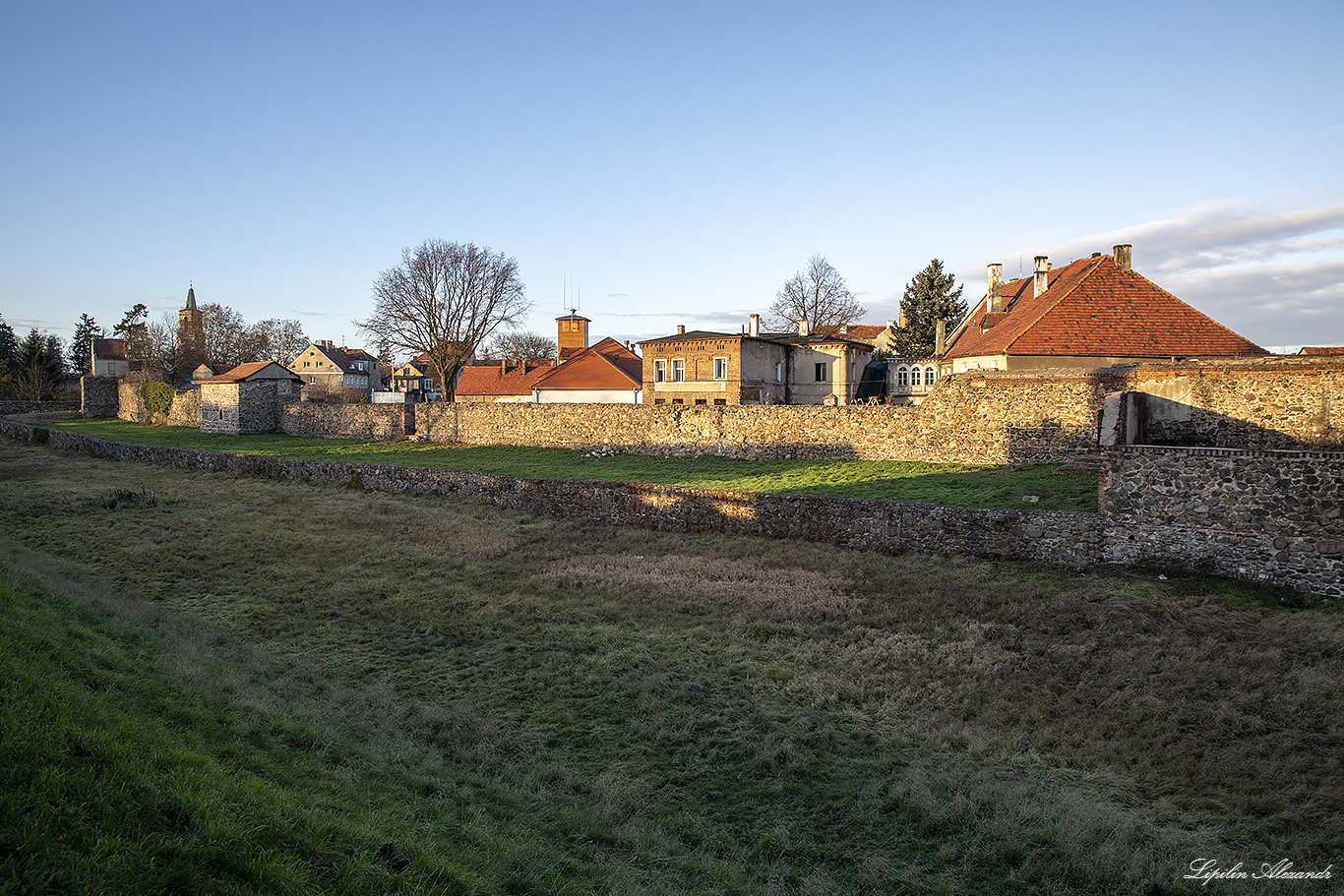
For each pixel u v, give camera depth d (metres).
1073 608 13.73
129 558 18.61
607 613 14.59
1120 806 7.91
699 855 7.11
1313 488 13.61
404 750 8.66
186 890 4.69
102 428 54.78
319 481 31.81
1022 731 9.60
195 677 9.40
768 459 31.84
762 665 11.91
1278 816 7.63
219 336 91.62
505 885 6.01
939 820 7.70
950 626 13.31
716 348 45.34
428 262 54.09
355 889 5.18
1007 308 40.12
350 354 113.44
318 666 11.92
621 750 9.34
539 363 70.81
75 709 6.70
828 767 8.87
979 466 26.73
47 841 4.71
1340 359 17.48
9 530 21.42
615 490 23.11
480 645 13.07
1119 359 31.22
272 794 6.32
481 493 26.75
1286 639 11.77
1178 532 15.07
